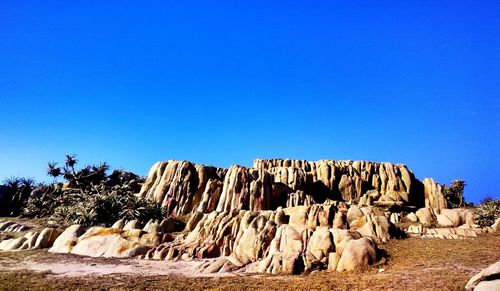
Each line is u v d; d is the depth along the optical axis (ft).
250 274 71.87
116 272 74.18
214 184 150.10
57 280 64.69
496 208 118.83
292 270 71.15
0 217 160.45
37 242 104.68
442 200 167.02
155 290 58.85
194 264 83.51
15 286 59.67
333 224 96.58
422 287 52.65
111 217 126.62
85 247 97.09
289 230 86.02
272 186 150.82
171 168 160.04
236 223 98.73
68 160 181.88
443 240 91.86
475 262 68.49
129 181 189.98
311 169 192.54
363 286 56.70
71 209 132.67
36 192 172.96
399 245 85.81
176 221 129.80
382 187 179.52
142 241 100.22
